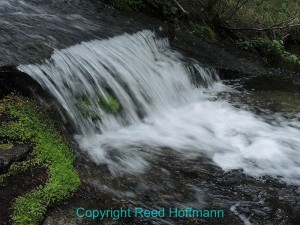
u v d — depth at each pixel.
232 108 6.39
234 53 9.38
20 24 5.79
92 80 5.23
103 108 5.10
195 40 9.20
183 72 6.95
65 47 5.41
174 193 3.92
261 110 6.42
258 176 4.42
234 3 11.79
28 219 3.19
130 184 3.95
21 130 3.93
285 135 5.56
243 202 3.94
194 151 4.84
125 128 5.20
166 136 5.18
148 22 7.88
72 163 3.98
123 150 4.58
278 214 3.83
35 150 3.82
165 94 6.29
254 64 8.95
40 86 4.53
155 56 7.21
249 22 11.63
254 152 4.97
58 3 7.26
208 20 10.56
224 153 4.88
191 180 4.18
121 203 3.64
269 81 7.99
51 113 4.44
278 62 9.84
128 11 8.29
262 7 12.66
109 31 6.54
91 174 3.96
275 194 4.12
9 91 4.31
